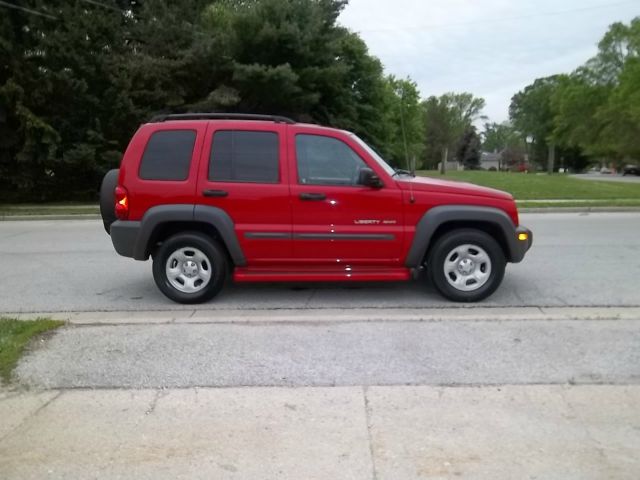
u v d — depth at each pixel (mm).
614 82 67938
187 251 6176
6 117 19859
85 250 10500
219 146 6020
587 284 6996
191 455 3082
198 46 20875
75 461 3041
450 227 6180
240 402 3656
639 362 4133
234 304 6230
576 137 72688
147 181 6035
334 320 5105
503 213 6008
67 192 22703
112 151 20828
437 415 3459
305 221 5965
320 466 2965
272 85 21516
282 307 6059
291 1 23219
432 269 6121
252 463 3002
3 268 8742
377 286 6961
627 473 2887
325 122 25359
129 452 3119
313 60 23469
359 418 3438
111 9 21500
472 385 3836
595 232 11828
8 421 3453
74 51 19594
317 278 6078
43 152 19922
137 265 8820
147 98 21172
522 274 7605
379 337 4680
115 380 3973
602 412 3473
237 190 5945
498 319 5055
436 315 5445
